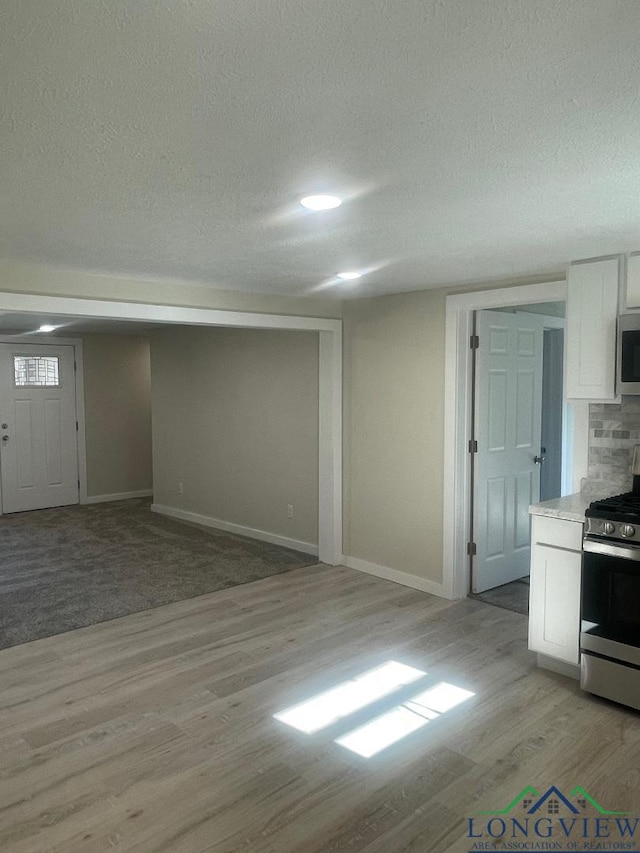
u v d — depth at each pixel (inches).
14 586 190.1
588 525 122.4
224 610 170.2
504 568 190.2
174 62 50.7
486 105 59.2
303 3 42.6
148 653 143.9
